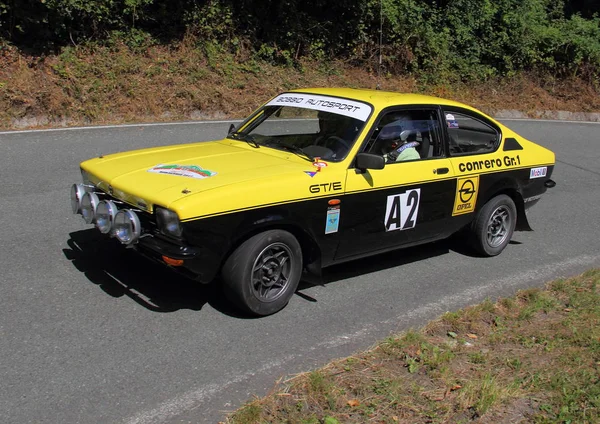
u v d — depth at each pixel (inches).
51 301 188.9
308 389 148.9
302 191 190.1
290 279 193.6
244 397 148.3
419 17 738.8
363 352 171.2
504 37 789.2
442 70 742.5
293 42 653.9
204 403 144.9
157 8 584.7
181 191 175.8
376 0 713.0
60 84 482.9
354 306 205.2
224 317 188.9
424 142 230.5
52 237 240.5
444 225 240.4
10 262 214.1
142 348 166.9
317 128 222.2
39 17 503.8
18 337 167.0
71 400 142.3
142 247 179.2
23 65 482.3
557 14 916.6
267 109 243.4
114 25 554.3
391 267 244.4
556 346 178.2
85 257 223.6
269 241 184.2
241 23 628.1
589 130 662.5
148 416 138.9
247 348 171.6
